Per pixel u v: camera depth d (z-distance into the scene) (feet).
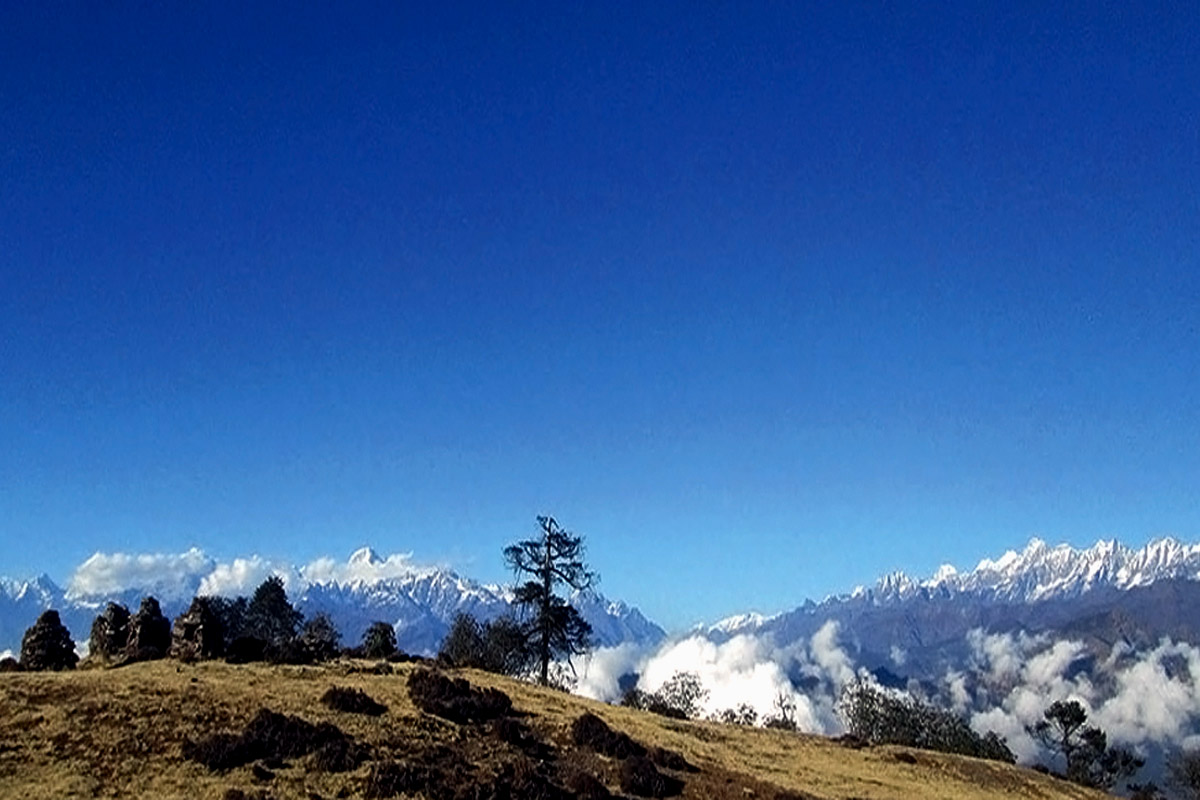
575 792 138.10
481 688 183.11
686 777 158.30
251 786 116.98
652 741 179.83
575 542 288.51
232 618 311.27
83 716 132.26
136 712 135.85
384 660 223.30
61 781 111.86
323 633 242.58
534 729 166.30
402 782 123.24
